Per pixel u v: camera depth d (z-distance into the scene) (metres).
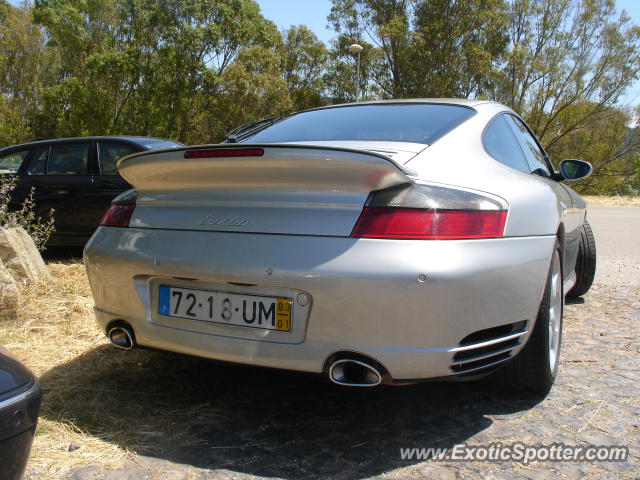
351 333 1.98
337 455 2.16
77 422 2.39
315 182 2.04
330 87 47.47
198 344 2.23
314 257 1.99
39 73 46.25
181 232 2.26
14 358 1.67
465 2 36.84
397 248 1.94
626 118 37.16
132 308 2.38
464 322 2.00
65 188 6.53
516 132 3.34
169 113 42.62
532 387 2.66
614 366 3.18
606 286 5.65
